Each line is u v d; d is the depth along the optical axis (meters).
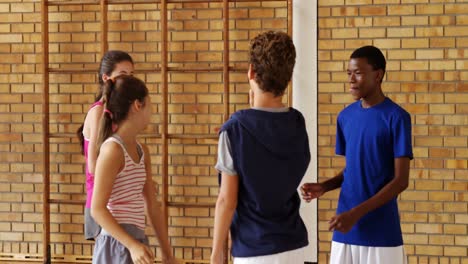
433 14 5.27
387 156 3.39
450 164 5.27
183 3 5.59
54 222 5.75
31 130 5.79
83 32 5.72
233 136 2.52
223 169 2.53
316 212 5.41
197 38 5.59
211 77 5.59
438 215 5.30
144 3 5.60
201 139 5.61
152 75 5.66
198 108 5.61
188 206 5.54
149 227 5.66
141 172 3.05
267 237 2.56
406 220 5.33
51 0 5.72
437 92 5.28
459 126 5.27
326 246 5.42
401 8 5.30
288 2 5.34
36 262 5.77
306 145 2.69
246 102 5.56
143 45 5.66
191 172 5.63
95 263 2.95
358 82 3.41
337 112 5.39
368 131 3.40
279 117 2.57
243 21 5.53
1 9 5.80
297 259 2.65
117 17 5.68
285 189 2.58
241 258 2.59
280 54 2.54
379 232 3.37
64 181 5.76
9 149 5.83
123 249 2.91
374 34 5.34
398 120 3.34
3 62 5.82
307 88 5.43
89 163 3.69
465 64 5.25
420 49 5.29
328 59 5.40
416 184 5.32
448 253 5.29
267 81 2.55
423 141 5.30
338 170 5.40
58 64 5.77
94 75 5.71
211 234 5.60
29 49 5.78
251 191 2.54
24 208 5.81
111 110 3.00
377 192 3.40
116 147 2.92
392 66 5.33
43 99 5.63
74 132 5.74
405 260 3.48
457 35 5.25
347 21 5.37
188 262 5.63
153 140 5.66
